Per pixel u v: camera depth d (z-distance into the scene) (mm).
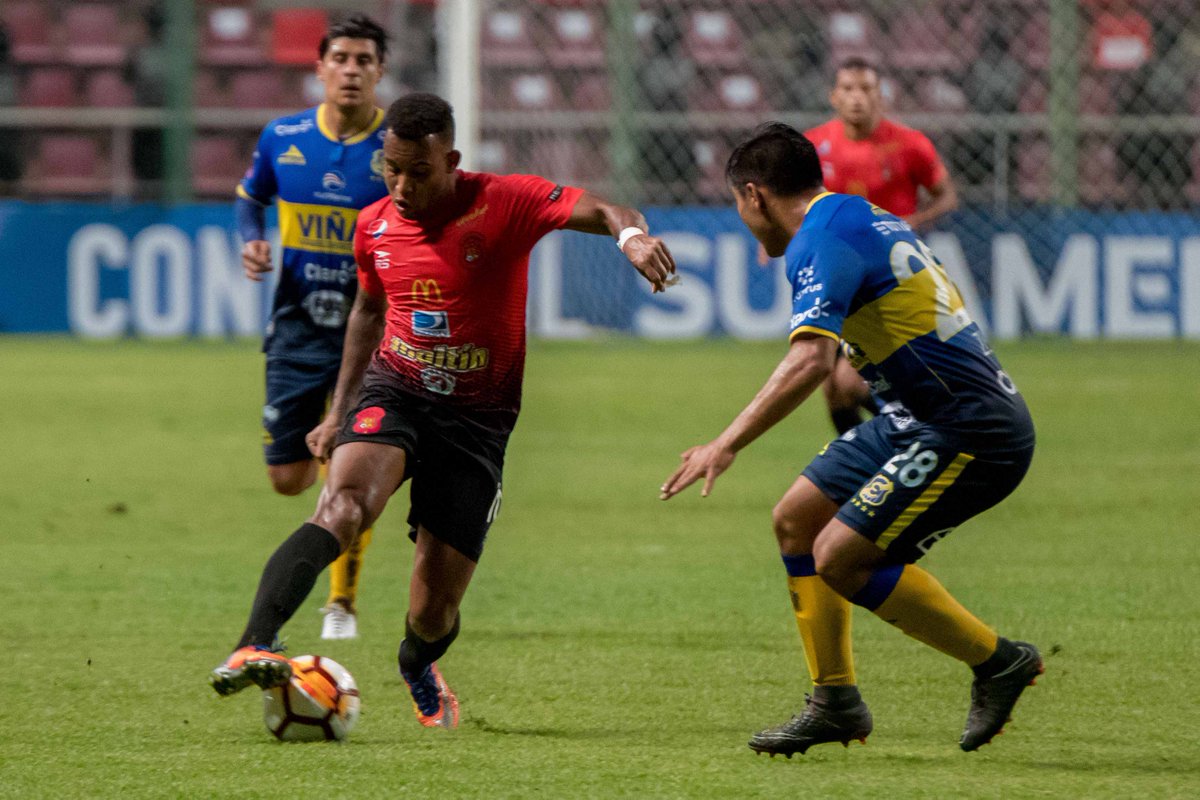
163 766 12742
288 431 20281
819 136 30141
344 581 18859
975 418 12648
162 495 30219
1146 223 54375
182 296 57688
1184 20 57219
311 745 13523
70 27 66562
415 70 61594
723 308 55438
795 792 11938
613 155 58312
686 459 12227
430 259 14172
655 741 13789
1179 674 16422
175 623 19453
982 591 21188
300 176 19812
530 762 12898
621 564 23516
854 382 25922
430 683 14555
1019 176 56812
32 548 24891
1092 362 51625
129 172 63281
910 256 12812
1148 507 28219
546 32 58688
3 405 43625
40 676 16516
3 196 63062
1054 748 13523
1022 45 57719
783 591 21438
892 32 58906
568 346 57062
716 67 60250
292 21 67250
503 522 27438
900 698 15625
